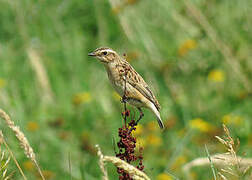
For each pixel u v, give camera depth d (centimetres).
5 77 1656
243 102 1551
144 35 1673
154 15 1720
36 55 1625
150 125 1412
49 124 1462
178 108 1503
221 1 1750
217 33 1702
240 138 1348
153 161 1291
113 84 1075
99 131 1427
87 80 1659
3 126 1112
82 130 1448
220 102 1554
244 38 1681
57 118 1482
